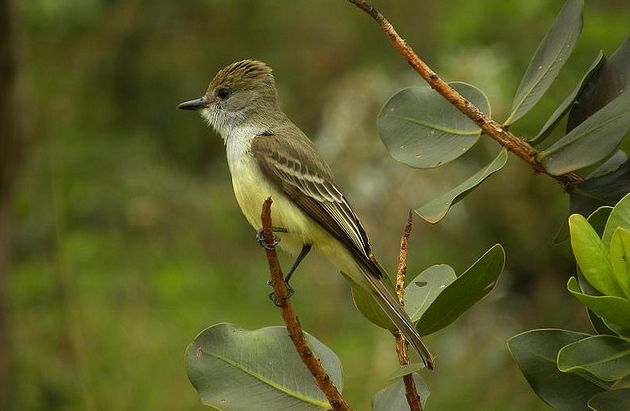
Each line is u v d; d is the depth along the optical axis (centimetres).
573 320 1170
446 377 1145
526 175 1179
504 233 1196
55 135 1425
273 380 536
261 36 1462
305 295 1255
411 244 1225
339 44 1425
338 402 499
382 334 1182
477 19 1225
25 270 1325
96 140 1424
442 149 583
